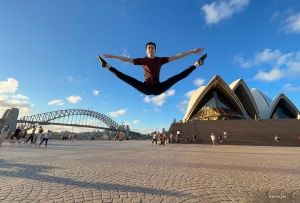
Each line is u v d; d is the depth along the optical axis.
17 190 4.12
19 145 16.55
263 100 60.81
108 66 2.93
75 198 3.71
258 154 12.76
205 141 27.84
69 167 6.75
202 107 55.91
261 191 4.31
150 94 2.99
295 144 23.12
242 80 52.16
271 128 28.83
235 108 54.31
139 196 3.89
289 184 4.93
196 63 2.93
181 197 3.87
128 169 6.68
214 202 3.62
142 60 2.88
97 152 12.60
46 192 4.02
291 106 55.59
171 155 11.62
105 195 3.91
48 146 16.95
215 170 6.71
